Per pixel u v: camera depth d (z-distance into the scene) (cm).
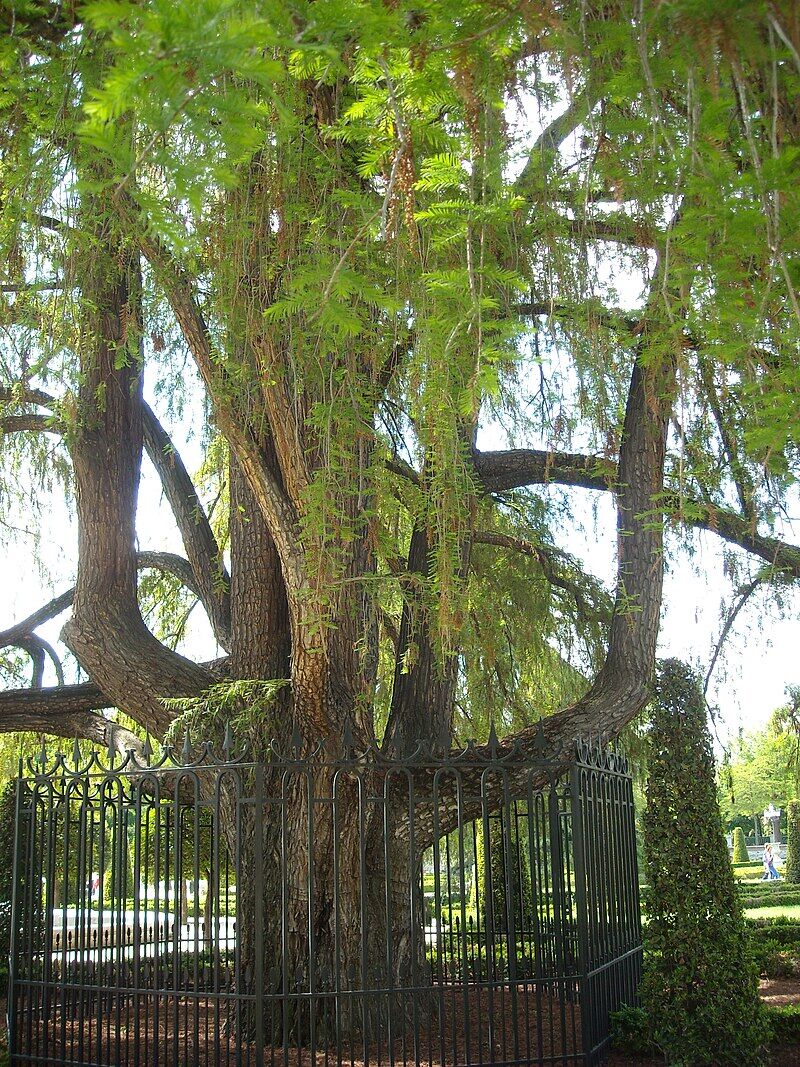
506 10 260
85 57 402
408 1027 706
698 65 278
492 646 819
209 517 1059
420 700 784
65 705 916
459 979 884
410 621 798
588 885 652
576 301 506
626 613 746
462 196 365
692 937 638
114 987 606
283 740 746
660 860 659
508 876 607
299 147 509
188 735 643
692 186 286
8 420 888
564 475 891
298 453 567
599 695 766
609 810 717
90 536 830
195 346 624
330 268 313
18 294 595
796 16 213
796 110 309
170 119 201
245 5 210
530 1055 599
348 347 525
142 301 704
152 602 1112
